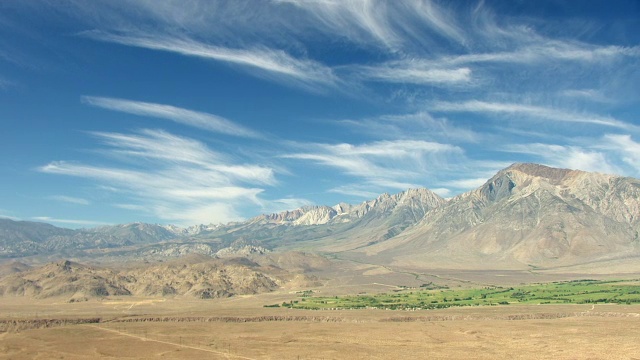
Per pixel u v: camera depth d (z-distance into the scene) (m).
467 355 155.12
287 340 184.88
